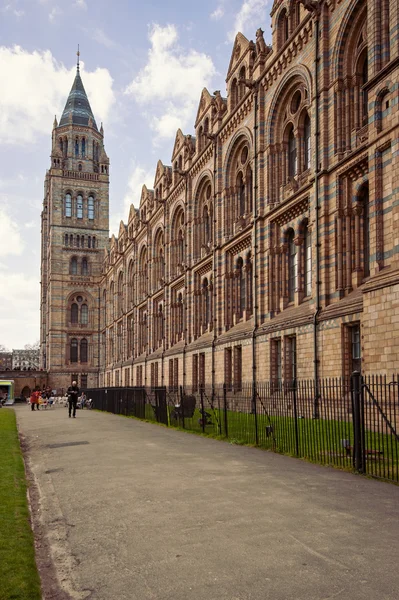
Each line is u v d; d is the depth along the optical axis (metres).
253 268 35.66
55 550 8.25
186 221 51.66
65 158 110.50
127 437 23.00
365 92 25.84
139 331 75.25
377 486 11.81
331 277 26.67
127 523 9.39
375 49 21.48
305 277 30.77
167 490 11.80
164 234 61.22
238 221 40.38
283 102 33.72
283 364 30.80
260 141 35.44
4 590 6.28
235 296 41.19
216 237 43.31
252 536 8.35
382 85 20.89
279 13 33.56
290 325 29.69
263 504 10.30
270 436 19.47
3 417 40.16
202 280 48.88
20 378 100.56
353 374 13.65
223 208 42.53
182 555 7.65
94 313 106.81
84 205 109.06
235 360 38.56
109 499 11.23
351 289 25.56
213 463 15.25
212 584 6.60
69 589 6.75
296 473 13.46
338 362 24.98
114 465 15.48
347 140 26.28
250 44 37.47
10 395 83.12
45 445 21.50
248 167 39.38
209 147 45.22
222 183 43.12
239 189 41.72
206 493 11.38
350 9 25.73
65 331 104.56
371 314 20.77
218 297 42.88
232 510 9.91
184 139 53.62
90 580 6.98
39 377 101.62
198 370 46.78
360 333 23.92
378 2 21.62
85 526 9.41
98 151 113.69
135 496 11.36
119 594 6.48
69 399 39.81
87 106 114.25
